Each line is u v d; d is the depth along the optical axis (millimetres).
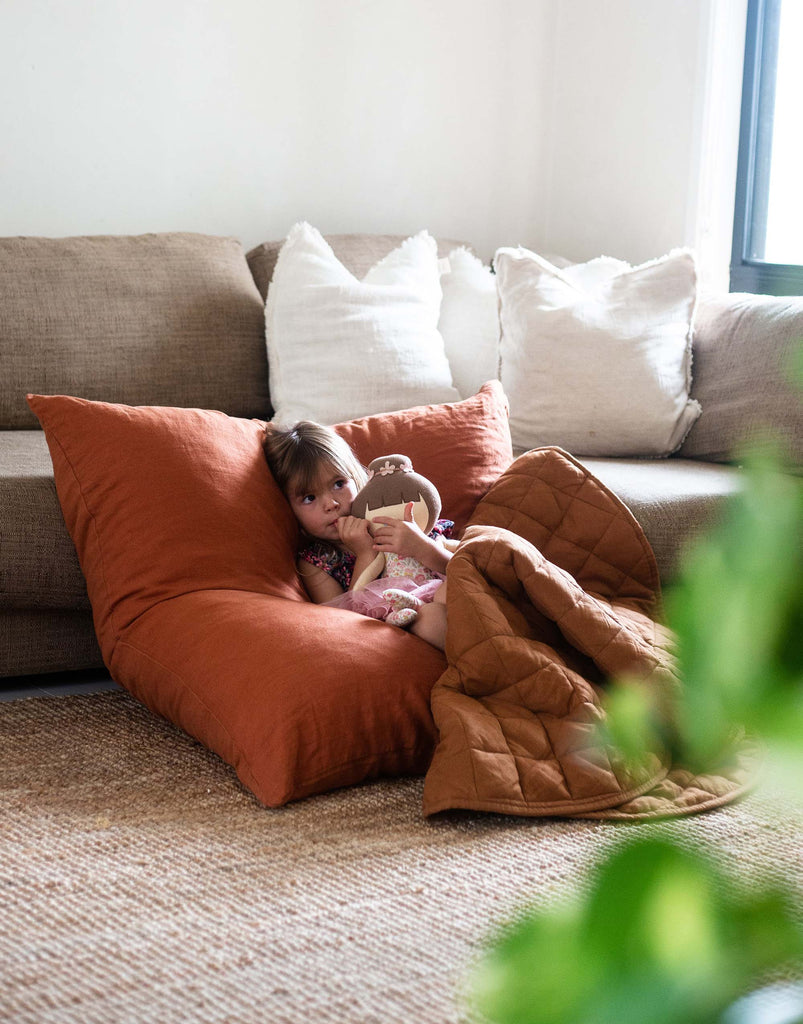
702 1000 174
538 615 1729
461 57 3275
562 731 1562
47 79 2760
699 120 2945
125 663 1787
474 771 1484
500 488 1987
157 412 1946
